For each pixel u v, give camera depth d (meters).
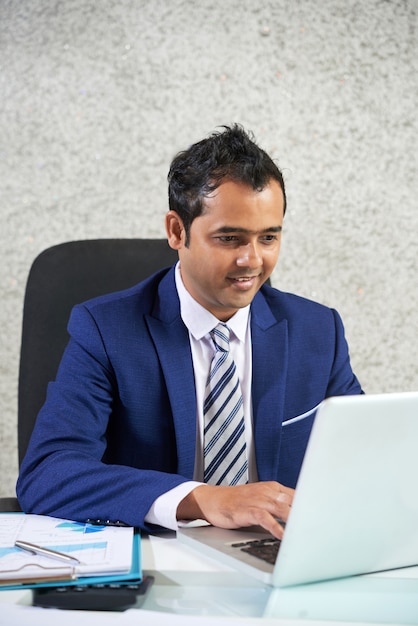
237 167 1.03
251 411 1.21
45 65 2.37
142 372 1.18
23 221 2.40
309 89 2.44
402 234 2.52
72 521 0.97
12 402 2.40
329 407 0.67
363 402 0.68
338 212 2.48
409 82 2.48
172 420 1.18
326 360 1.29
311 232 2.48
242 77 2.41
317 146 2.46
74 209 2.40
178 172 1.09
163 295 1.24
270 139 2.43
